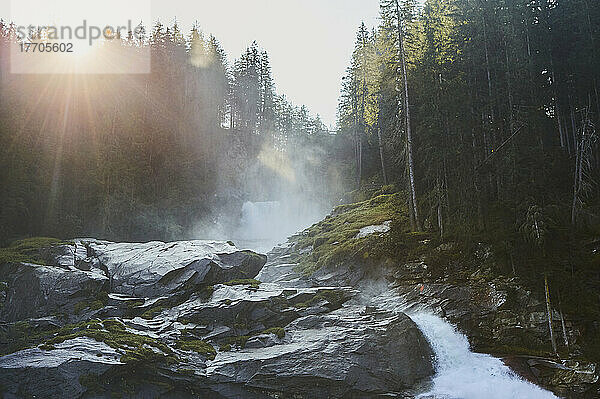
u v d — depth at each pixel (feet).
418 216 124.88
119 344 72.74
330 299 91.45
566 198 116.98
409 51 139.85
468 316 90.94
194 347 76.64
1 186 134.92
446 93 127.13
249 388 71.67
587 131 123.24
